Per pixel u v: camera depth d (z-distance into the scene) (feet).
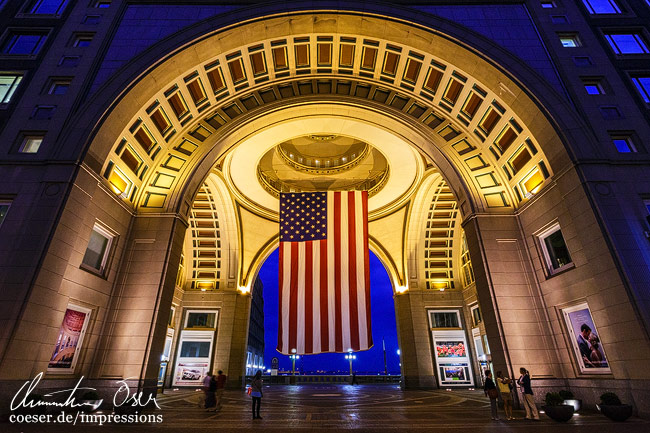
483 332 98.63
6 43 58.44
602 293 42.42
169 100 58.85
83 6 62.59
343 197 83.76
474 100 60.75
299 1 59.41
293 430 32.09
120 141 53.88
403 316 109.29
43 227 42.63
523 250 56.65
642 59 56.75
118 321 51.88
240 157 93.35
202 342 104.68
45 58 56.08
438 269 112.68
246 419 39.58
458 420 38.50
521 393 47.75
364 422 37.19
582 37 58.85
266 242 117.39
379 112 68.80
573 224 47.26
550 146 51.06
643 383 37.01
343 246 79.77
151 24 60.39
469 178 62.90
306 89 69.77
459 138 65.10
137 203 59.93
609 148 48.55
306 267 78.84
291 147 107.45
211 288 112.06
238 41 59.16
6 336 36.65
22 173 46.19
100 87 52.75
